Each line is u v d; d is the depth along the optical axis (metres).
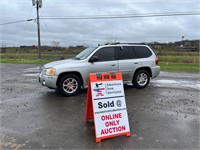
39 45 27.17
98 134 3.74
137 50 8.11
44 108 5.67
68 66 6.93
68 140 3.76
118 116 3.96
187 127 4.34
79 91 7.37
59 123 4.57
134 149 3.43
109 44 7.67
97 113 3.82
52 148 3.48
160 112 5.32
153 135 3.95
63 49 50.91
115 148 3.47
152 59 8.32
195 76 11.93
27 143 3.65
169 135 3.95
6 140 3.76
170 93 7.46
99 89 3.89
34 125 4.46
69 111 5.41
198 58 27.03
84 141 3.72
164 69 15.59
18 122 4.63
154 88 8.33
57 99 6.62
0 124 4.51
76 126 4.40
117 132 3.89
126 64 7.71
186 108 5.67
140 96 6.99
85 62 7.15
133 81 8.11
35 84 9.41
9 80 10.63
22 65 20.31
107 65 7.38
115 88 4.02
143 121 4.67
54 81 6.80
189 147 3.50
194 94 7.31
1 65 20.30
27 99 6.64
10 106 5.87
